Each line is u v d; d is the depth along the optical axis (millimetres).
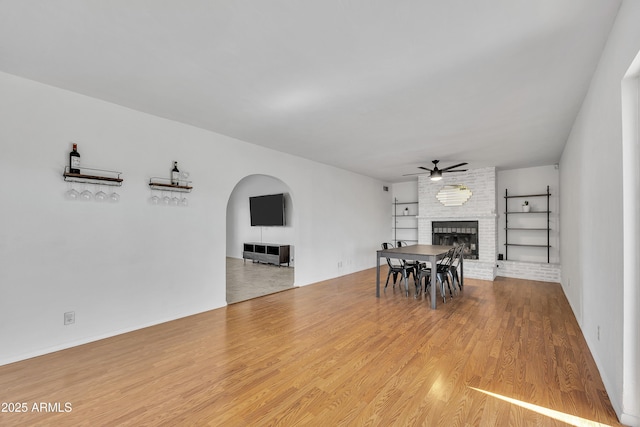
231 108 3184
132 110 3242
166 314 3525
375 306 4199
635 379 1715
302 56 2178
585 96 2807
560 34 1900
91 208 2947
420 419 1798
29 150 2590
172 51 2129
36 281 2621
